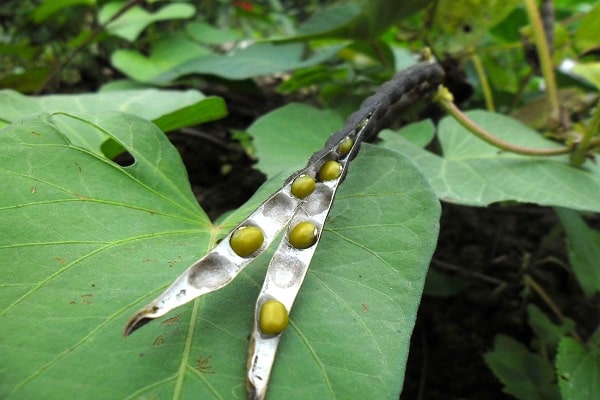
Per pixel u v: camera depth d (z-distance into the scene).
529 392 0.14
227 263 0.08
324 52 0.22
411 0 0.18
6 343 0.07
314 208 0.09
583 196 0.13
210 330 0.08
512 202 0.16
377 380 0.07
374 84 0.21
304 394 0.07
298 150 0.16
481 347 0.17
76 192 0.10
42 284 0.08
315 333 0.08
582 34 0.19
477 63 0.21
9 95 0.15
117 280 0.08
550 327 0.16
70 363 0.07
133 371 0.07
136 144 0.11
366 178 0.10
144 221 0.10
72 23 0.28
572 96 0.19
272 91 0.29
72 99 0.16
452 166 0.15
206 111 0.15
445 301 0.19
